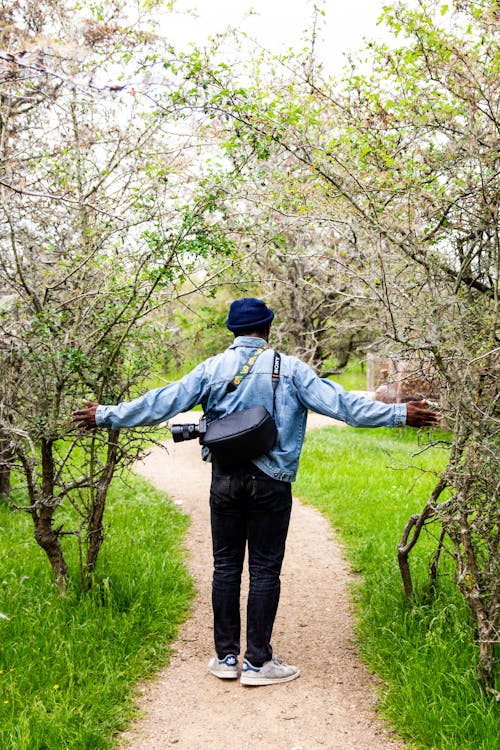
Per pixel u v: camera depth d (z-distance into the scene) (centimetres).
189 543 665
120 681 364
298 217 405
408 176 362
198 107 400
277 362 365
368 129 400
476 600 332
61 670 364
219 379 363
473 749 294
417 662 363
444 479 364
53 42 322
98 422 365
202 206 412
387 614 437
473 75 326
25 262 415
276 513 359
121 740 317
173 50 389
